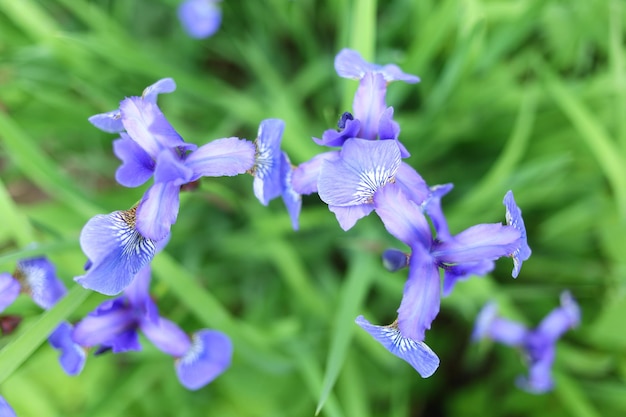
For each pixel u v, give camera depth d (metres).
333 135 0.37
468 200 0.49
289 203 0.38
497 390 0.53
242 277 0.57
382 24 0.58
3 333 0.40
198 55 0.62
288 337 0.48
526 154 0.54
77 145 0.56
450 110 0.52
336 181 0.35
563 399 0.49
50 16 0.58
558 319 0.46
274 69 0.60
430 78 0.56
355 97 0.37
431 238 0.36
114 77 0.51
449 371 0.55
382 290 0.53
